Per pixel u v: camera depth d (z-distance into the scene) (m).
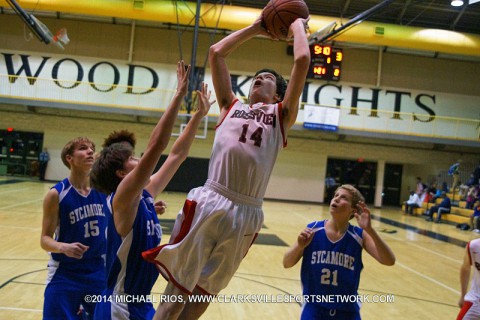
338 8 20.88
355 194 3.18
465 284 3.57
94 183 2.34
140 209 2.21
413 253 10.50
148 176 2.00
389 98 23.12
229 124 2.00
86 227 3.16
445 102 23.31
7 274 5.95
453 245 12.22
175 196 19.95
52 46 22.38
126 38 22.56
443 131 22.81
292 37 2.24
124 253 2.14
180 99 2.03
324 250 3.15
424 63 23.45
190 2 19.89
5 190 17.06
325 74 21.55
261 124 1.97
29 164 23.50
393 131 22.38
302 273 3.22
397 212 22.28
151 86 22.45
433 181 23.75
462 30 21.86
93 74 22.34
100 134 23.06
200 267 1.85
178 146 2.63
